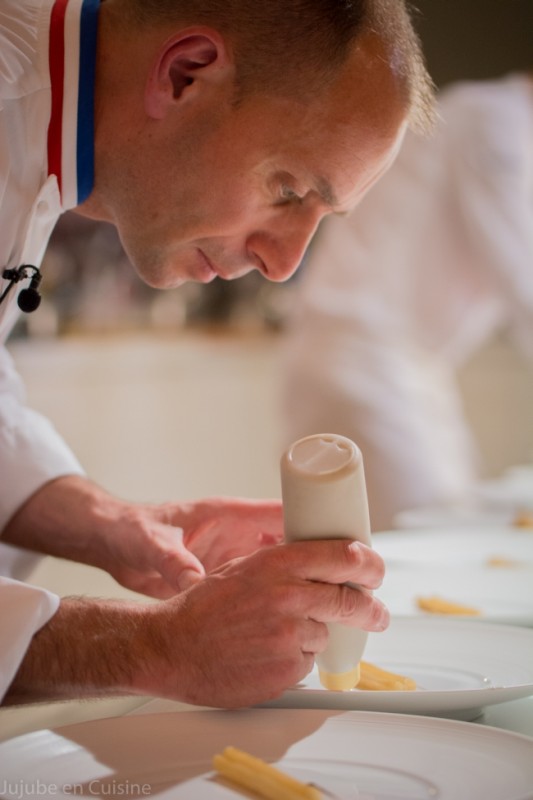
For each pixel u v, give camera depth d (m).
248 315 4.82
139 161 0.98
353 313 2.22
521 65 4.62
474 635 0.97
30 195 0.98
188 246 0.99
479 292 2.26
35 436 1.22
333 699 0.75
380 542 1.63
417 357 2.28
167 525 1.08
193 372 4.60
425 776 0.62
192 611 0.75
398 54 0.91
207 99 0.93
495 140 2.11
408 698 0.74
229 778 0.63
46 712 1.05
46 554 1.17
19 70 0.95
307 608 0.73
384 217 2.23
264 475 4.47
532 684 0.75
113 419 4.37
